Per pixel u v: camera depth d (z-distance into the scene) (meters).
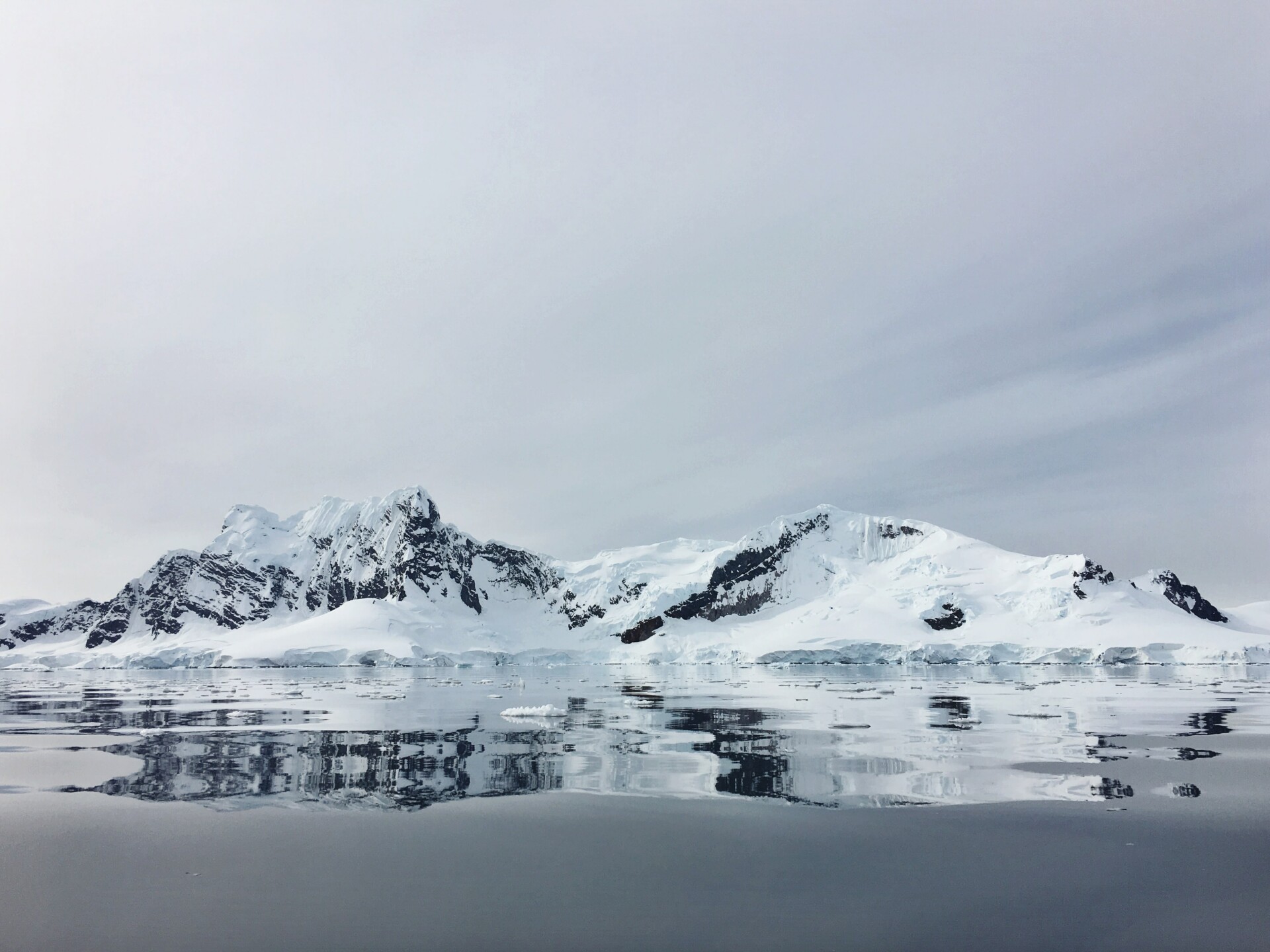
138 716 64.88
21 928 18.08
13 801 30.33
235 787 32.72
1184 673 147.62
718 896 19.75
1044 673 151.12
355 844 24.36
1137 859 22.50
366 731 51.97
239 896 19.98
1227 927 17.75
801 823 26.56
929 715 62.09
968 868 21.78
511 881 21.00
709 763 38.03
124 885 20.86
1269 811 27.91
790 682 123.19
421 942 17.09
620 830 25.78
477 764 37.94
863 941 17.02
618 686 113.25
